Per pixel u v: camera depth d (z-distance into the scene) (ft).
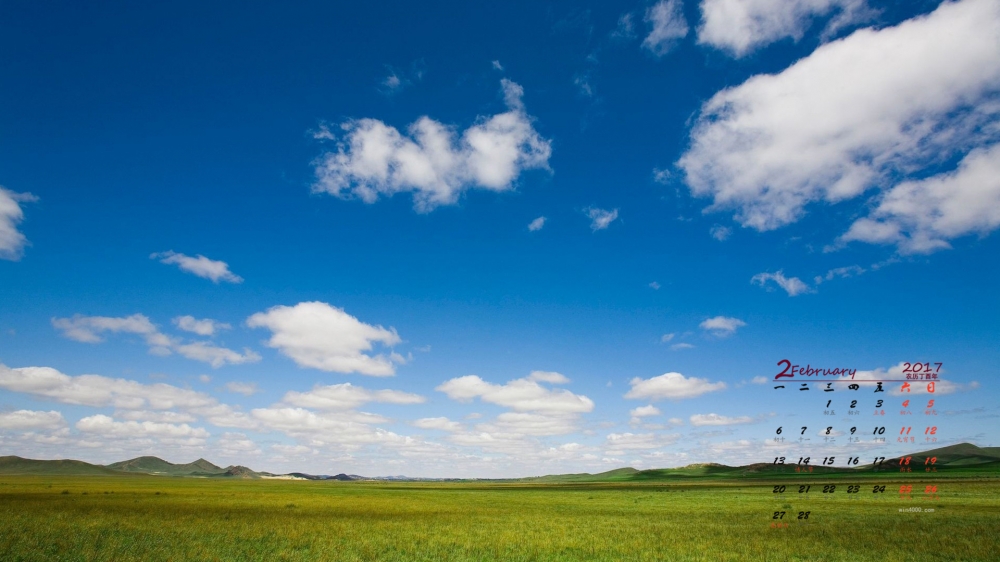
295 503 213.05
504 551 93.09
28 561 75.61
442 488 529.45
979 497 199.21
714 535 114.83
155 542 93.04
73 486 366.02
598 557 89.04
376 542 101.19
